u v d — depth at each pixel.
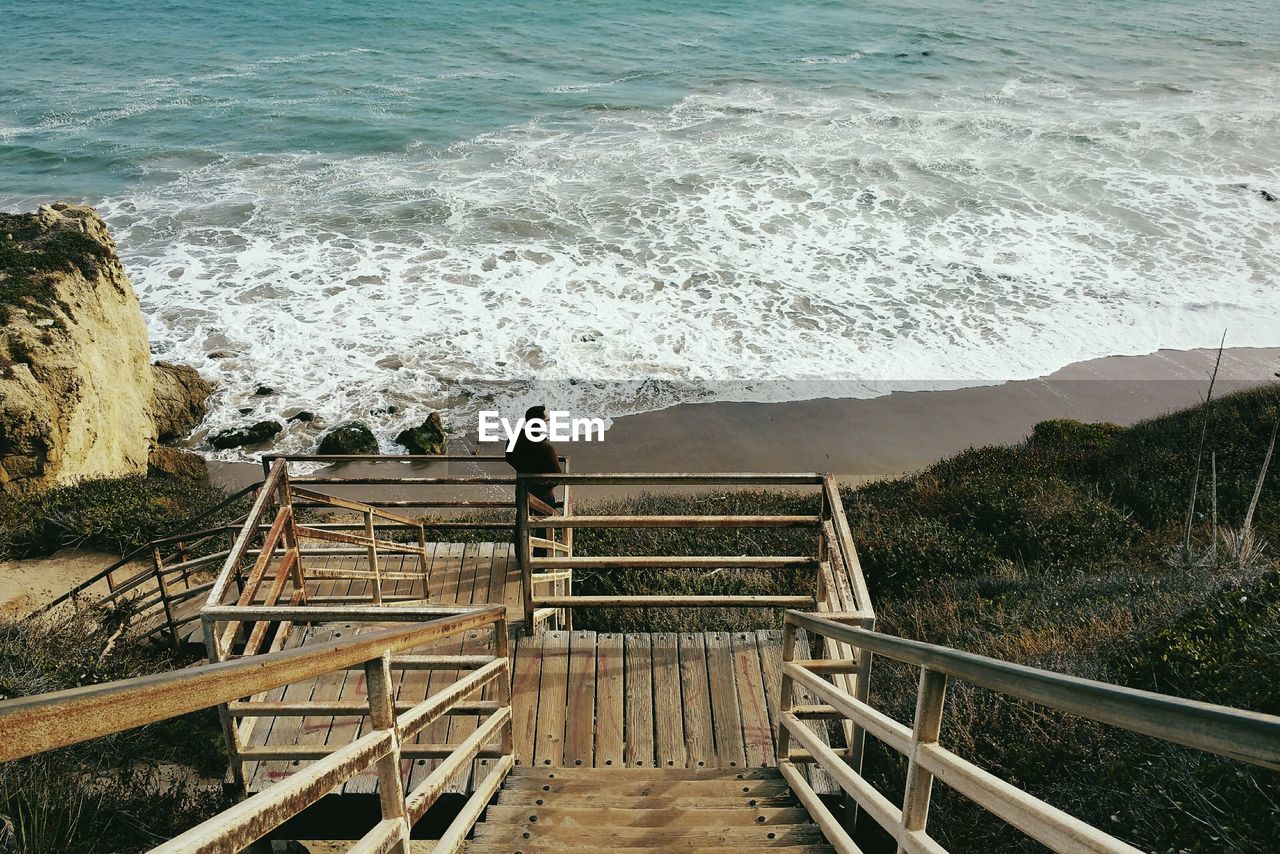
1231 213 25.22
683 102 37.81
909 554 10.84
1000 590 9.70
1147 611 7.49
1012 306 20.88
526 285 22.03
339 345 19.75
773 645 5.87
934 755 2.13
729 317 20.59
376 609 3.71
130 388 16.08
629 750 5.09
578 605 5.84
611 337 19.94
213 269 22.80
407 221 25.50
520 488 5.51
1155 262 22.61
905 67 43.81
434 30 51.88
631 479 5.42
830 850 3.63
